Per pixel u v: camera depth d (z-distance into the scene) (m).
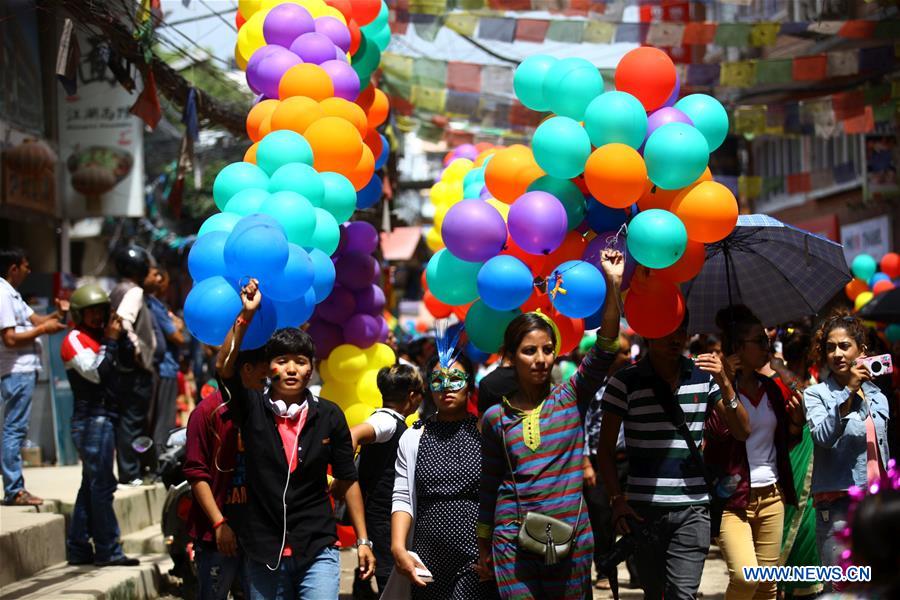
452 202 9.52
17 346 8.64
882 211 23.22
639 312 6.14
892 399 7.48
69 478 11.21
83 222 23.86
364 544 5.75
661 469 6.08
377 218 14.80
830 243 7.17
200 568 5.75
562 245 6.42
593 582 9.64
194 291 5.52
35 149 14.52
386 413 7.32
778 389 6.70
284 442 5.48
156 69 10.21
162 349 10.98
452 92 13.65
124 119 15.55
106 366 8.26
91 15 8.81
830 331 6.58
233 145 22.50
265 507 5.39
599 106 6.00
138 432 8.68
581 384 5.26
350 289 8.95
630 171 5.80
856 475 6.41
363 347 8.97
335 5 8.67
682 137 5.80
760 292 7.66
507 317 6.55
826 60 12.66
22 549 7.90
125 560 8.56
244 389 5.50
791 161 27.39
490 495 5.26
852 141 24.11
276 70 7.75
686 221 6.01
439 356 6.02
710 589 9.16
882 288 15.08
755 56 16.73
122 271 10.09
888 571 2.62
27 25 14.33
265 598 5.41
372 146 9.17
